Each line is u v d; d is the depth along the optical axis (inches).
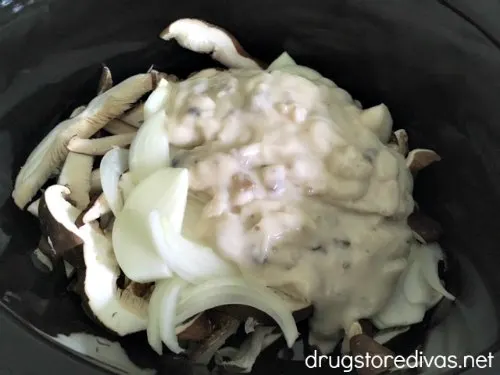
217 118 14.2
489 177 13.9
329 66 16.4
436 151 15.2
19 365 10.5
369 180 14.0
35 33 14.4
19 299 12.7
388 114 15.3
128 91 15.2
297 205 13.5
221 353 13.7
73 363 10.6
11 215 14.3
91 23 15.0
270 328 13.8
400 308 13.9
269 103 14.4
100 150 14.9
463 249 14.4
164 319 12.9
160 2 15.4
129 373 12.2
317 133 14.0
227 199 13.3
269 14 15.8
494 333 12.3
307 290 13.1
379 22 15.0
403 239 13.9
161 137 14.1
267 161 13.7
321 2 15.2
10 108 14.5
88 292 13.1
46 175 14.7
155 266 12.9
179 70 16.9
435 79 14.8
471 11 14.1
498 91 13.7
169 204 13.0
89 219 13.4
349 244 13.5
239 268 13.1
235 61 16.3
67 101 15.7
